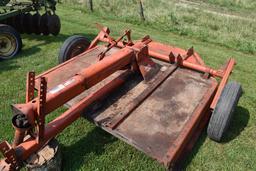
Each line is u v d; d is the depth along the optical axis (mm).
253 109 5105
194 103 3969
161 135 3455
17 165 2916
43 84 2695
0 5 7309
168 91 4176
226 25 10578
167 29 10281
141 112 3793
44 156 3266
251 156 4031
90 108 3850
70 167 3654
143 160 3809
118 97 4117
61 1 12453
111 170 3656
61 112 4613
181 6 12742
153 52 4953
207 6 14227
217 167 3816
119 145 4023
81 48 5512
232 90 3807
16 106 2766
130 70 4461
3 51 6398
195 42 9273
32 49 7082
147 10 11781
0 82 5504
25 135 3049
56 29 7699
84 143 4031
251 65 7441
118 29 9562
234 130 4508
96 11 11570
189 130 3490
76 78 3377
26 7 7273
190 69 4699
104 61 3809
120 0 12781
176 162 3682
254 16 12914
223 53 8242
